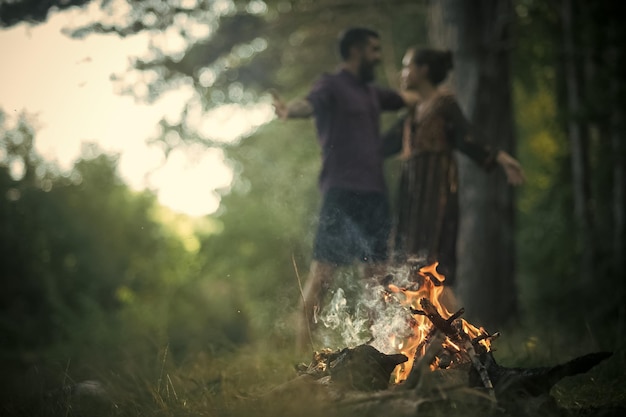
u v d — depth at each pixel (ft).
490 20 32.27
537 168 61.11
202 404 13.87
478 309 31.81
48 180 54.13
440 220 21.89
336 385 12.90
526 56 45.32
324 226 22.21
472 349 13.24
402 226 22.31
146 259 73.15
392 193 46.34
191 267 67.10
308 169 52.37
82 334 37.96
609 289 37.22
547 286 47.39
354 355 13.25
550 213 53.06
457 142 22.40
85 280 54.19
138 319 49.96
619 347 19.03
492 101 32.14
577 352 20.22
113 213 69.10
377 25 44.91
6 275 47.50
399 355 13.42
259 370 17.66
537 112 59.52
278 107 21.99
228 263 61.41
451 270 21.91
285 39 41.83
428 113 22.36
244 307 50.24
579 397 14.84
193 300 60.03
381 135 24.21
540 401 12.16
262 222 58.03
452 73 32.42
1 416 15.75
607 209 44.62
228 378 16.66
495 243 32.17
